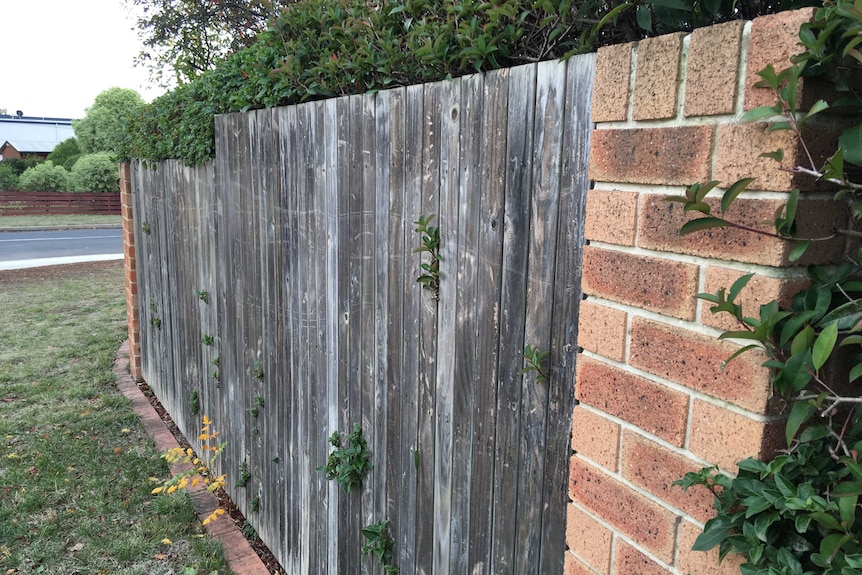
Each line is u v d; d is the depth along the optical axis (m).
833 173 0.84
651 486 1.16
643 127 1.11
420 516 2.03
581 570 1.35
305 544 2.84
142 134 4.67
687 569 1.10
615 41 1.47
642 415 1.16
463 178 1.70
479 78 1.61
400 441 2.10
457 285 1.76
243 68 2.94
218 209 3.40
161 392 5.12
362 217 2.18
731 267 0.98
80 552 3.17
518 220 1.52
